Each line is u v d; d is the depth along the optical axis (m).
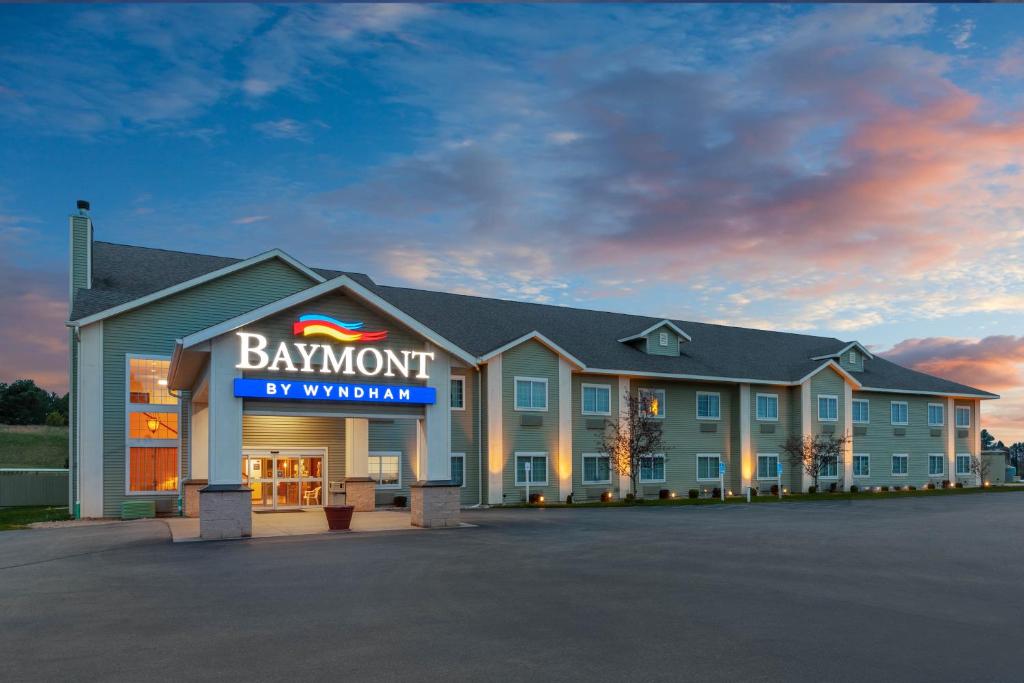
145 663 8.84
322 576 14.55
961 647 9.59
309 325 22.66
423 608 11.68
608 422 40.88
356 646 9.52
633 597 12.58
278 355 22.22
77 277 30.64
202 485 27.67
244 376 21.88
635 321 48.97
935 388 54.91
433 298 41.88
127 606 11.88
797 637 10.02
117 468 28.73
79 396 28.42
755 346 51.84
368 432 33.31
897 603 12.26
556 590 13.16
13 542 20.06
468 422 36.81
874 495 45.09
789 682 8.17
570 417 39.25
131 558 16.97
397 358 24.06
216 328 21.33
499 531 22.70
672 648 9.45
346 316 23.59
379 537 21.02
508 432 37.25
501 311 43.19
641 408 40.69
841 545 19.70
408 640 9.79
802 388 48.19
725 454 45.97
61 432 84.12
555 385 39.00
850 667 8.71
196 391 26.23
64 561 16.66
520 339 37.66
